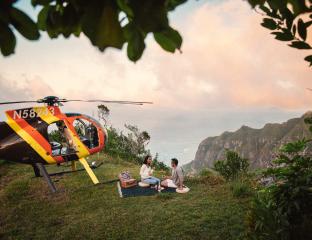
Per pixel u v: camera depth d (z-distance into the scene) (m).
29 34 0.72
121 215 7.68
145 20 0.66
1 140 8.19
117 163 13.79
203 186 9.83
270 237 3.55
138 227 6.95
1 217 8.37
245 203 7.72
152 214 7.57
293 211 3.53
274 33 1.13
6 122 8.26
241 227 6.40
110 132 17.48
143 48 0.71
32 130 8.49
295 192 3.29
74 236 6.81
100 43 0.66
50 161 8.88
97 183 9.46
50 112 8.93
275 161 3.66
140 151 16.14
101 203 8.64
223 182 10.00
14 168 13.41
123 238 6.54
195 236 6.32
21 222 7.90
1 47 0.71
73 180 10.91
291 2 0.77
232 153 10.31
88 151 9.55
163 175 11.98
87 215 7.92
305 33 1.09
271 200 3.71
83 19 0.66
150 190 9.45
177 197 8.80
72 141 9.24
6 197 9.77
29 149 8.44
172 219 7.19
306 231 3.29
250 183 9.12
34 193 10.02
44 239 6.86
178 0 0.80
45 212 8.40
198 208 7.75
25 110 8.51
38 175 9.52
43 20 0.78
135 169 12.66
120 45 0.65
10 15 0.70
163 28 0.67
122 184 9.75
